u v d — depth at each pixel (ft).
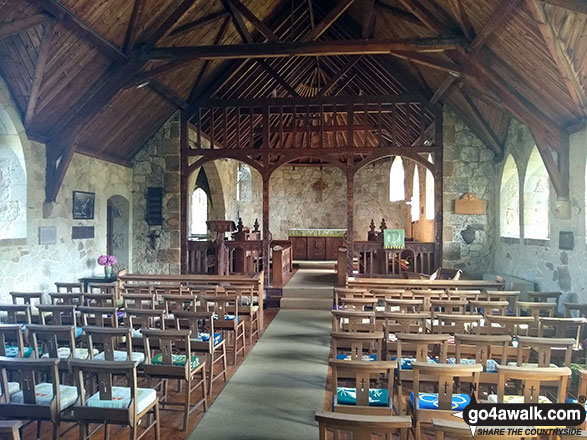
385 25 29.71
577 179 21.25
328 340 21.84
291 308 29.91
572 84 18.37
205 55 23.98
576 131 21.09
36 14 18.15
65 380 15.52
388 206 56.95
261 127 45.34
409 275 30.71
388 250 32.53
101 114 26.99
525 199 27.35
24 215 22.95
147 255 34.37
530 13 17.52
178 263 34.14
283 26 34.68
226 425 12.90
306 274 38.34
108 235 34.37
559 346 11.69
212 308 18.19
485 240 32.17
